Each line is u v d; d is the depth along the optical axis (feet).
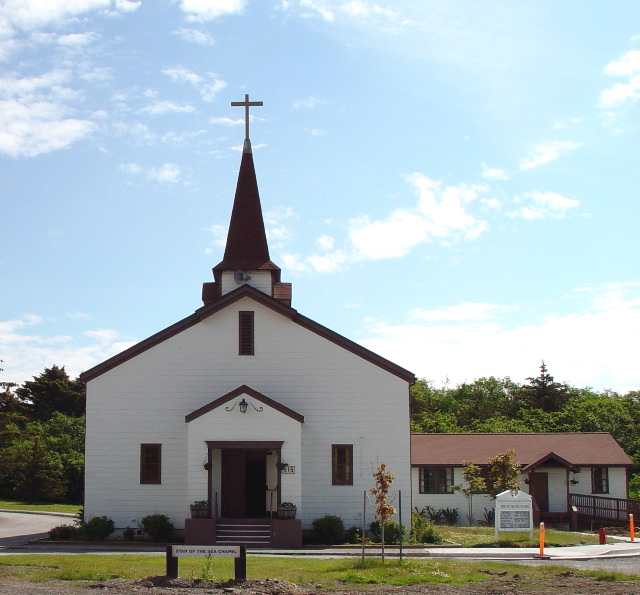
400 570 72.95
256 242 122.72
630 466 147.64
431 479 146.92
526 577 70.90
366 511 109.81
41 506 181.98
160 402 112.06
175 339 113.29
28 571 68.90
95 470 110.93
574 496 144.87
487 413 283.59
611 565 83.20
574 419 233.35
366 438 111.14
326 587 64.34
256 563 78.84
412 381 112.16
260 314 113.60
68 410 272.92
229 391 112.06
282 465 105.40
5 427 164.96
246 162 126.62
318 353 112.78
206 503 104.22
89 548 98.63
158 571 70.79
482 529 125.49
